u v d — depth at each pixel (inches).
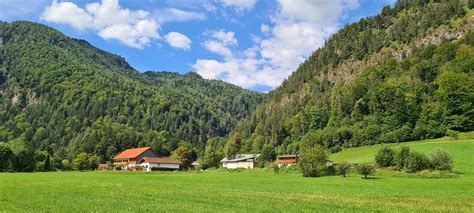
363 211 1609.3
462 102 6722.4
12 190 2365.9
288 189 2714.1
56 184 2928.2
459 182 3255.4
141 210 1567.4
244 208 1648.6
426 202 1931.6
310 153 4441.4
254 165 7219.5
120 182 3255.4
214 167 7667.3
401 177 3932.1
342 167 4175.7
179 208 1627.7
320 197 2142.0
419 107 7608.3
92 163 7431.1
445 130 6761.8
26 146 6963.6
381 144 7175.2
